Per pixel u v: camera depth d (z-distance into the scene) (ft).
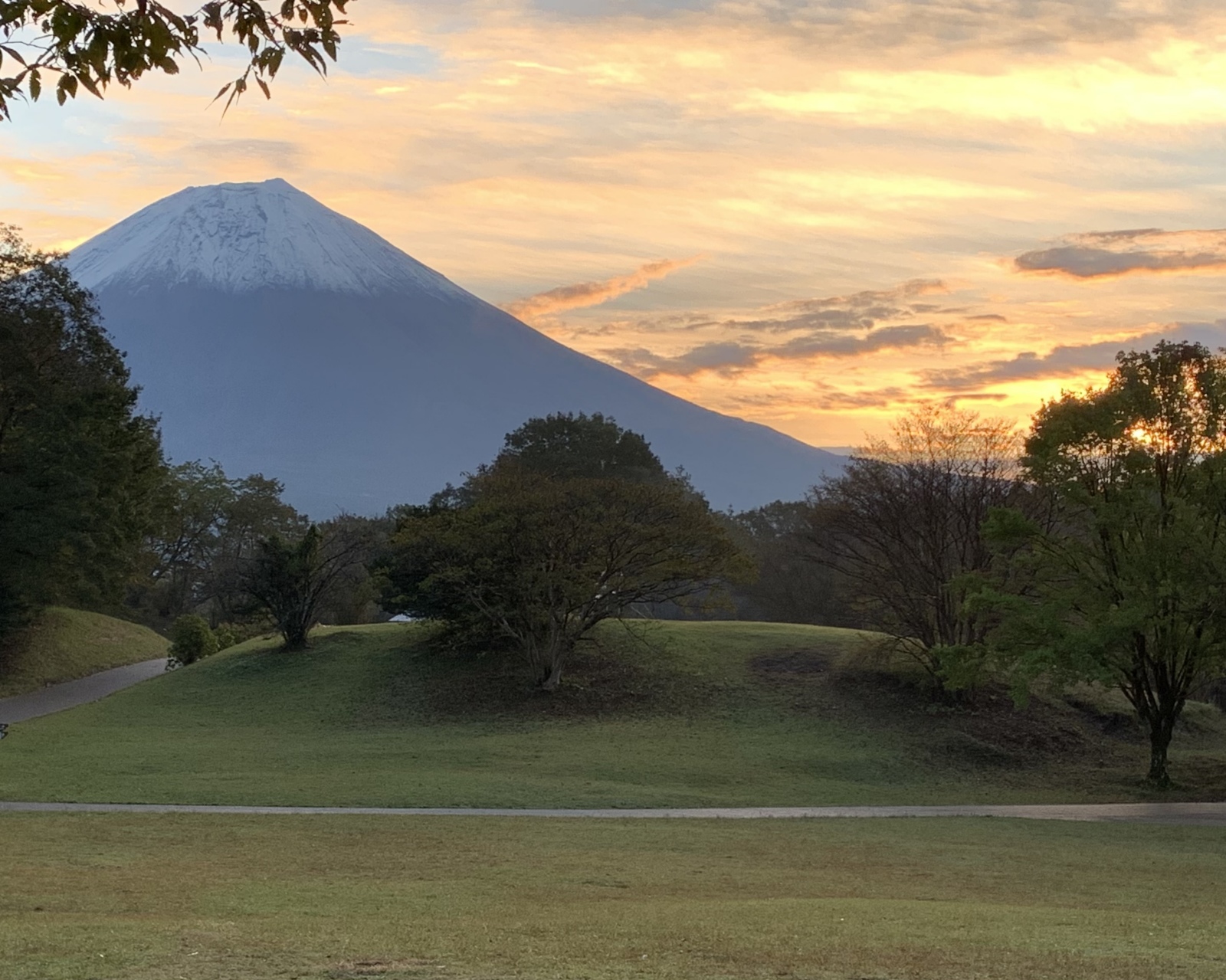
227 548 297.94
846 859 58.95
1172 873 56.54
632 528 141.79
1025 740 128.36
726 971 27.48
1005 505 131.34
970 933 34.96
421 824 69.46
